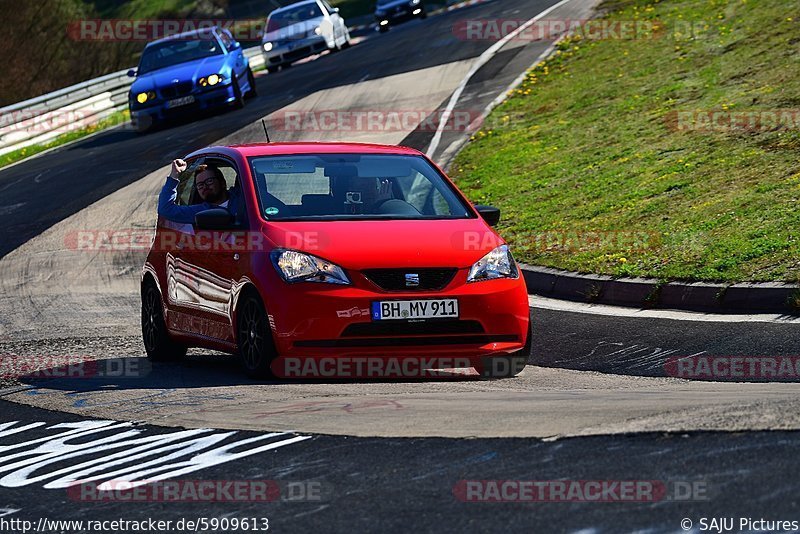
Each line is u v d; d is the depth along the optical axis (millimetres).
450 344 26266
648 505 13875
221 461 18078
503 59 98938
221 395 24594
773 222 41188
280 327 25797
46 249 59625
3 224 67875
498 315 26438
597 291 39594
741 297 34531
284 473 16953
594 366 28703
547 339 33156
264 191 28797
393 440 18375
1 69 156250
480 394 23344
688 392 22922
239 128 87250
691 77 72812
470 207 29625
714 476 14828
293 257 26203
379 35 158125
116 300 46688
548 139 68438
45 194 76125
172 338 32156
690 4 98938
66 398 26188
